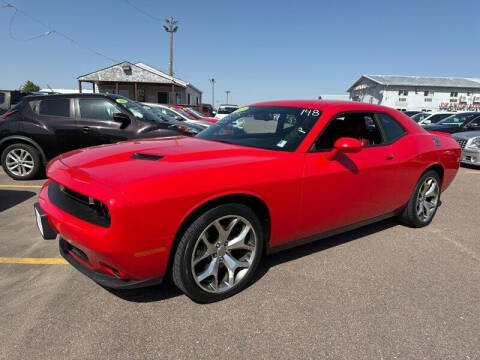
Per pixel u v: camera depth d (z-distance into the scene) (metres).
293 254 3.30
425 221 4.12
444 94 49.28
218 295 2.45
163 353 1.97
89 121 5.82
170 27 32.56
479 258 3.37
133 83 27.48
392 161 3.38
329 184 2.85
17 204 4.53
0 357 1.89
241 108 3.84
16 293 2.49
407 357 2.01
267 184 2.47
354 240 3.70
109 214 1.95
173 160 2.36
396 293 2.68
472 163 8.66
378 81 49.59
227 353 1.99
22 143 5.84
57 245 3.30
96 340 2.05
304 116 3.06
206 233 2.32
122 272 2.10
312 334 2.17
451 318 2.39
